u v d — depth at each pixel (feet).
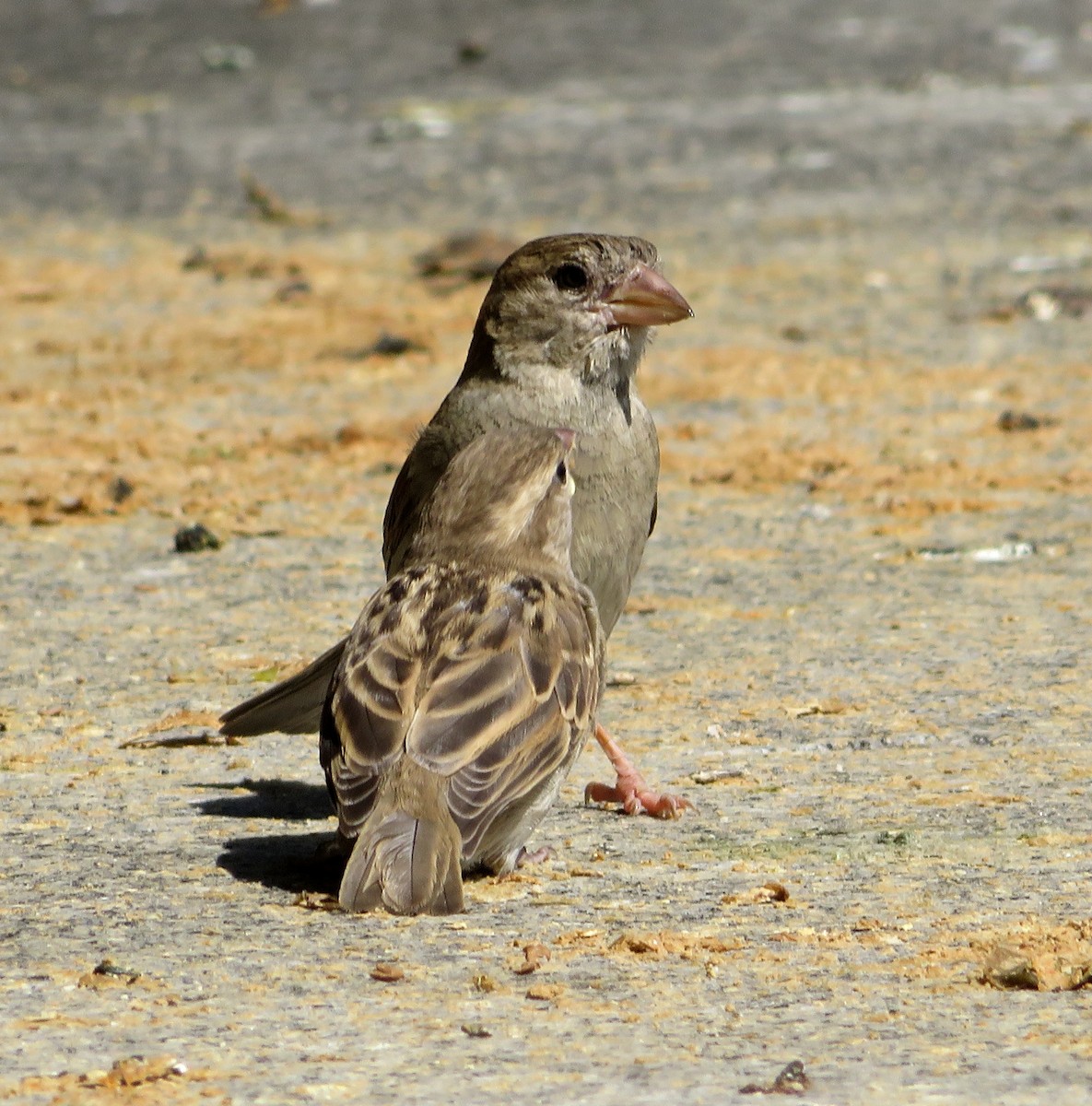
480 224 96.94
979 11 153.38
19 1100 19.52
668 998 22.63
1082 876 27.40
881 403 67.00
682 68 138.41
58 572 48.62
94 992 22.86
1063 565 48.73
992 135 114.62
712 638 42.91
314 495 56.95
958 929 25.13
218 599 46.19
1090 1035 21.26
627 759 31.94
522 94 132.36
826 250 91.20
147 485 57.67
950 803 31.40
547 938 25.02
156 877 27.76
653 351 74.90
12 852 29.07
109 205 105.60
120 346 76.89
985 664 40.29
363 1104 19.44
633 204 100.89
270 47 150.61
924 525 52.90
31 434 63.57
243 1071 20.33
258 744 35.73
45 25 160.56
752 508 55.36
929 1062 20.45
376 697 26.07
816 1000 22.53
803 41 145.79
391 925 25.54
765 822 30.71
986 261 88.58
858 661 40.81
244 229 99.19
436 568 27.89
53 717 37.14
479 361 36.70
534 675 26.53
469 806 25.46
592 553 35.14
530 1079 20.04
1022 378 69.82
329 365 73.77
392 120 125.29
